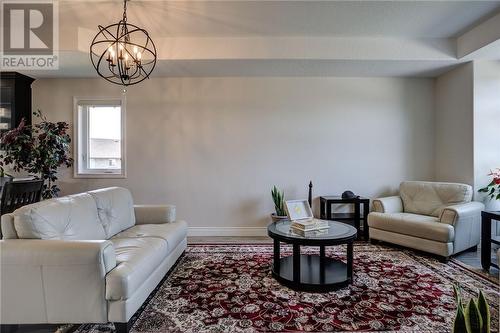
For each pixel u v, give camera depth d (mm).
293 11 2697
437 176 4102
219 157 4098
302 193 4117
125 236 2523
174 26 2994
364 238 3785
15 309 1703
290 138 4109
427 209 3521
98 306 1701
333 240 2279
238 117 4086
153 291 2303
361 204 4094
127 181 4098
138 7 2615
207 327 1842
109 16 2783
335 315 1968
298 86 4102
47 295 1697
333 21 2898
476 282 2471
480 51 3100
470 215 3105
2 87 3730
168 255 2545
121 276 1709
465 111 3572
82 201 2373
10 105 3734
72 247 1694
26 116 3936
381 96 4129
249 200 4105
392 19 2861
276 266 2590
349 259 2416
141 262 1947
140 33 3160
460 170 3676
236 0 2510
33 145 3490
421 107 4137
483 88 3430
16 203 2309
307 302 2135
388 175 4145
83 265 1684
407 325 1855
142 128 4074
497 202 3459
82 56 3164
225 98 4078
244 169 4102
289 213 2711
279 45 3289
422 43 3332
